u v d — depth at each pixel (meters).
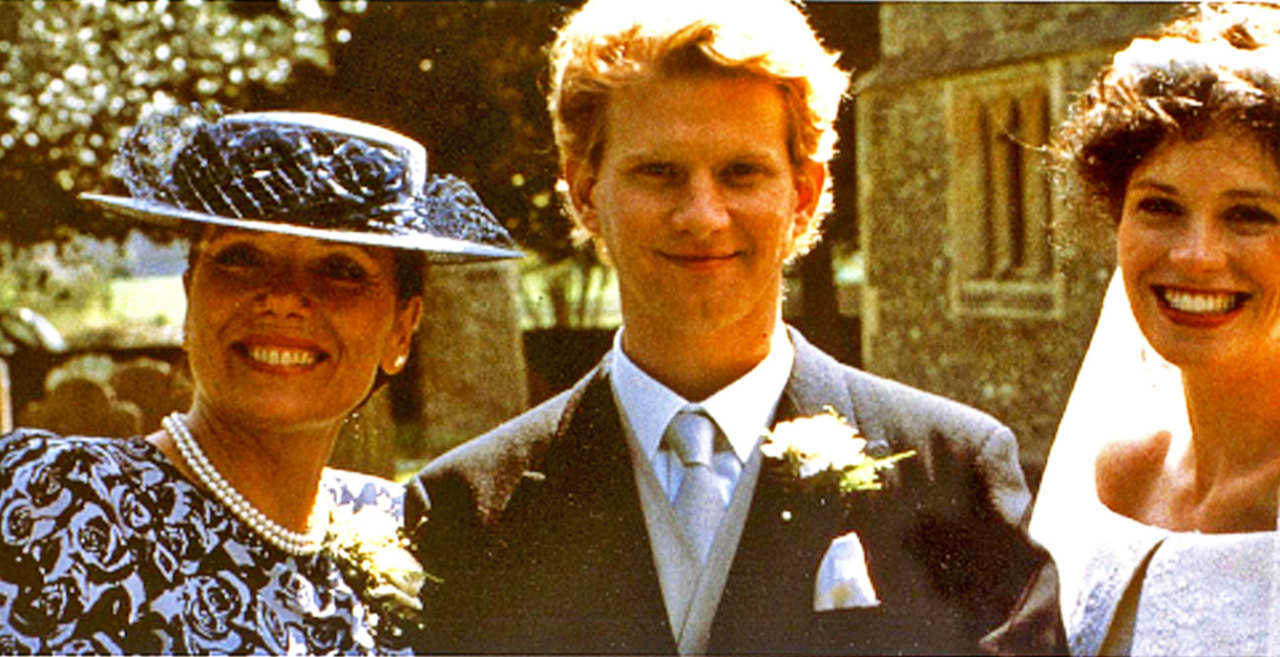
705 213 2.29
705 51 2.26
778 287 2.48
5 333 11.74
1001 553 2.42
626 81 2.30
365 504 2.59
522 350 9.80
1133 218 2.50
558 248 10.45
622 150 2.33
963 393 10.18
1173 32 2.56
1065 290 9.02
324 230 2.26
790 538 2.42
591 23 2.37
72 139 8.66
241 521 2.26
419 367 9.65
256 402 2.25
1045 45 8.75
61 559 2.08
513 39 8.85
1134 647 2.55
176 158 2.32
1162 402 2.80
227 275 2.28
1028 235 9.55
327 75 8.81
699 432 2.47
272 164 2.28
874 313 11.23
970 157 10.01
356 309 2.31
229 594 2.20
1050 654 2.41
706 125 2.29
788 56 2.29
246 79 8.74
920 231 10.63
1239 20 2.49
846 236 12.37
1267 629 2.42
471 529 2.55
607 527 2.49
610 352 2.61
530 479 2.55
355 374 2.33
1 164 8.75
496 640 2.47
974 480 2.45
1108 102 2.50
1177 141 2.42
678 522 2.46
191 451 2.26
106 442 2.24
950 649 2.37
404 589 2.40
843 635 2.37
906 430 2.47
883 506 2.43
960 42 9.99
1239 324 2.44
